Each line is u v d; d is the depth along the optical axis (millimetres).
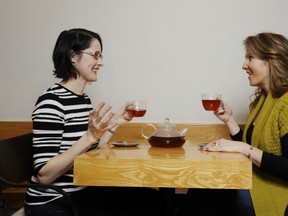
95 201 1421
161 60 2336
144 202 1461
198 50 2318
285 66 1462
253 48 1535
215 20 2299
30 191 1388
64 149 1410
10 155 1348
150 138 1426
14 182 1350
